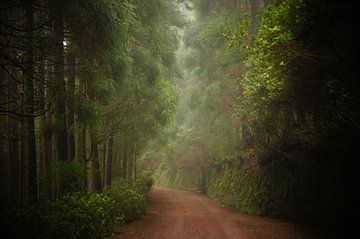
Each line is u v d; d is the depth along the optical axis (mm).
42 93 8992
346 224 10719
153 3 15586
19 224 6750
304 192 14102
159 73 16094
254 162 20500
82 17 7984
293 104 10758
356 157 10891
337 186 11742
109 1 8391
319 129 12562
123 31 9688
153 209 19750
